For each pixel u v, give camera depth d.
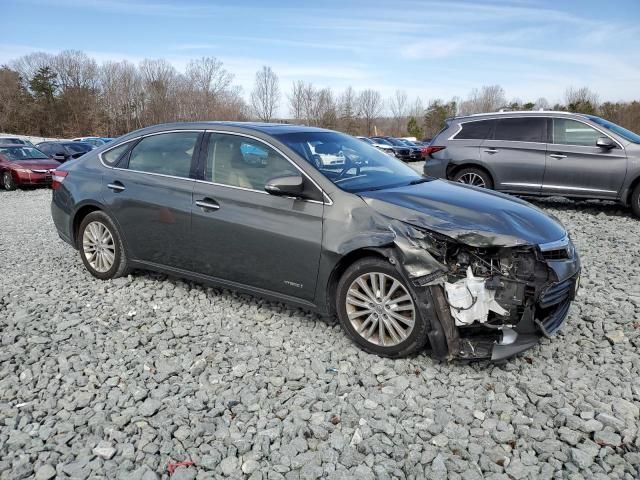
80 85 80.38
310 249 3.77
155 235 4.70
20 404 3.05
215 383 3.32
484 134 9.36
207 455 2.61
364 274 3.59
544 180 8.90
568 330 4.05
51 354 3.67
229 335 4.00
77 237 5.43
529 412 2.99
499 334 3.38
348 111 79.00
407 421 2.92
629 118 59.72
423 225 3.42
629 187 8.39
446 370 3.45
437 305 3.29
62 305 4.57
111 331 4.09
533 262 3.43
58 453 2.62
